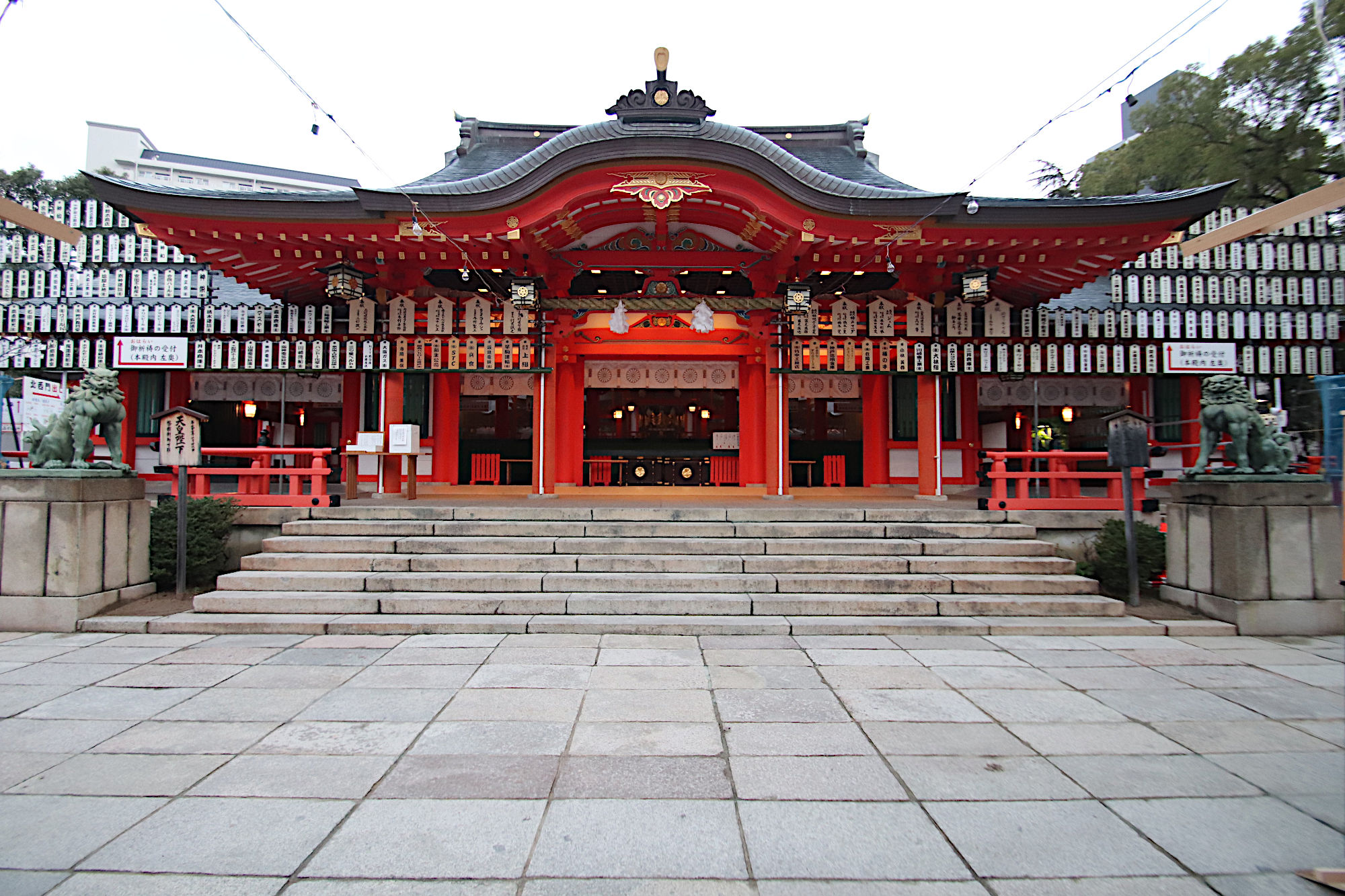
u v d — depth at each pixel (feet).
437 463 46.96
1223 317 43.14
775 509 29.14
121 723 14.08
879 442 48.08
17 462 39.70
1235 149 51.44
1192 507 23.98
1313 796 11.34
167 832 9.93
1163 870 9.23
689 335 45.37
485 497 39.86
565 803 10.87
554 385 38.29
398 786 11.41
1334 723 14.52
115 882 8.77
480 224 31.83
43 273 42.42
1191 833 10.16
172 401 48.80
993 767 12.28
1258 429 23.40
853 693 16.12
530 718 14.44
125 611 22.66
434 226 31.76
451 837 9.89
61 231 19.20
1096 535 28.45
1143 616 23.17
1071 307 41.81
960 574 25.12
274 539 26.11
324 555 25.17
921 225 31.83
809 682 16.88
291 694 15.83
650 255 38.73
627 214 36.14
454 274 38.42
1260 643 20.86
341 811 10.57
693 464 48.70
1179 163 55.16
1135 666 18.44
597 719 14.42
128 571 23.79
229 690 16.10
